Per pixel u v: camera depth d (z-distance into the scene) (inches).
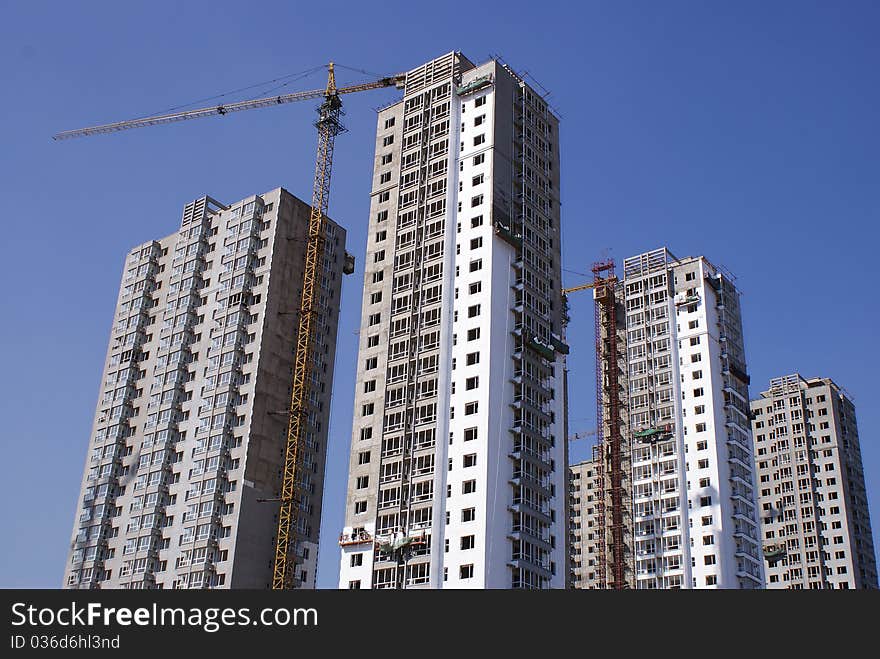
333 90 7165.4
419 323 5054.1
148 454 6294.3
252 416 5940.0
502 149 5364.2
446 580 4399.6
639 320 7017.7
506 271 5093.5
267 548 5703.7
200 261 6825.8
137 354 6825.8
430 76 5802.2
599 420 6865.2
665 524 6259.8
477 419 4672.7
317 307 6505.9
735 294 7170.3
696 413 6501.0
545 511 4751.5
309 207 6879.9
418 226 5315.0
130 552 5979.3
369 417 4997.5
